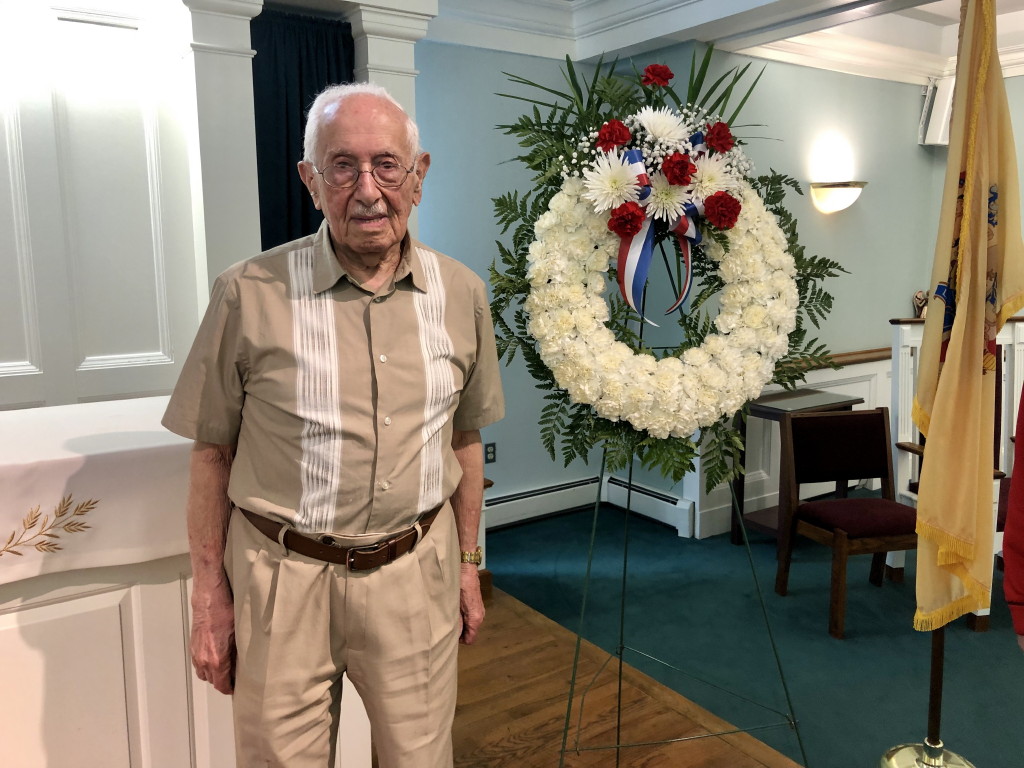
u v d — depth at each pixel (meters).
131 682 1.55
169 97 2.62
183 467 1.51
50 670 1.47
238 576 1.26
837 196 4.29
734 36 3.59
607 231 1.70
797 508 3.29
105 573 1.50
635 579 3.56
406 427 1.24
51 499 1.40
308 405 1.20
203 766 1.65
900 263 4.92
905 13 4.41
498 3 3.74
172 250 2.70
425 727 1.32
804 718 2.44
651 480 4.34
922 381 1.83
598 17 3.87
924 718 2.44
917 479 3.50
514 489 4.25
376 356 1.23
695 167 1.65
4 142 2.42
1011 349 3.44
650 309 4.11
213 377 1.23
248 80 2.50
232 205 2.54
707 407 1.65
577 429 1.76
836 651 2.88
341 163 1.17
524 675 2.65
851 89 4.45
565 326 1.66
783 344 1.75
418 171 1.28
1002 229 1.74
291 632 1.23
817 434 3.34
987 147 1.70
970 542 1.77
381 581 1.25
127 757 1.56
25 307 2.51
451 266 1.37
